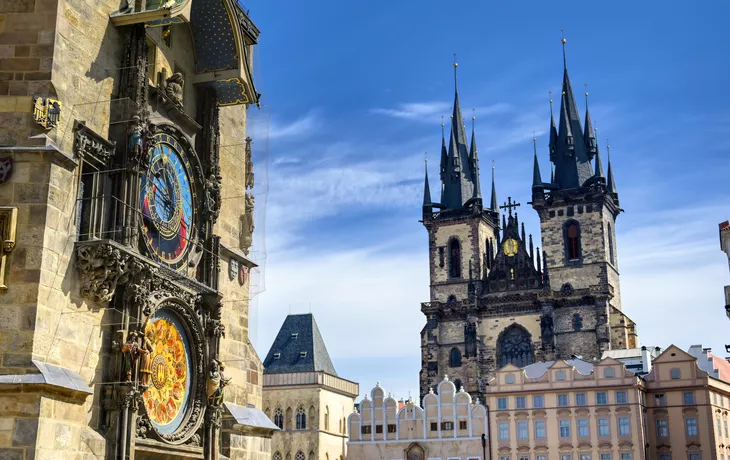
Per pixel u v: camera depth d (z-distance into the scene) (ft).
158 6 88.79
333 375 463.83
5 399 69.05
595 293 449.89
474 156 526.98
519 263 479.00
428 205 511.81
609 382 377.71
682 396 375.86
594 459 372.17
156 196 89.56
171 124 92.58
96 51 83.25
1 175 73.46
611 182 509.76
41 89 75.77
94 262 77.82
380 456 415.85
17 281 71.77
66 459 72.23
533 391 392.06
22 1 77.56
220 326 99.60
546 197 487.20
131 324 82.64
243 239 118.62
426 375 472.85
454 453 401.70
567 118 495.82
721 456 374.02
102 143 82.53
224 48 102.47
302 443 438.40
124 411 79.77
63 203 75.82
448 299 488.02
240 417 108.37
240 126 120.47
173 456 88.89
